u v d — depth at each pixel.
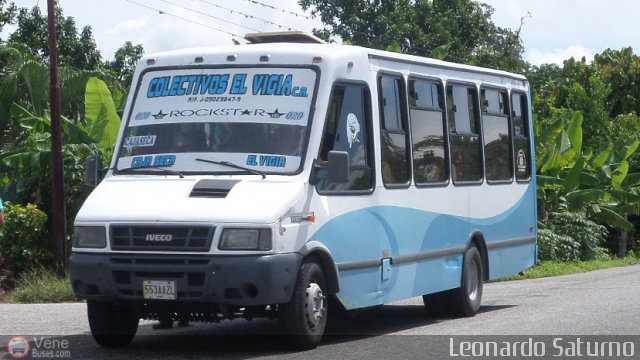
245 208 8.81
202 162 9.54
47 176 19.55
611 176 28.52
